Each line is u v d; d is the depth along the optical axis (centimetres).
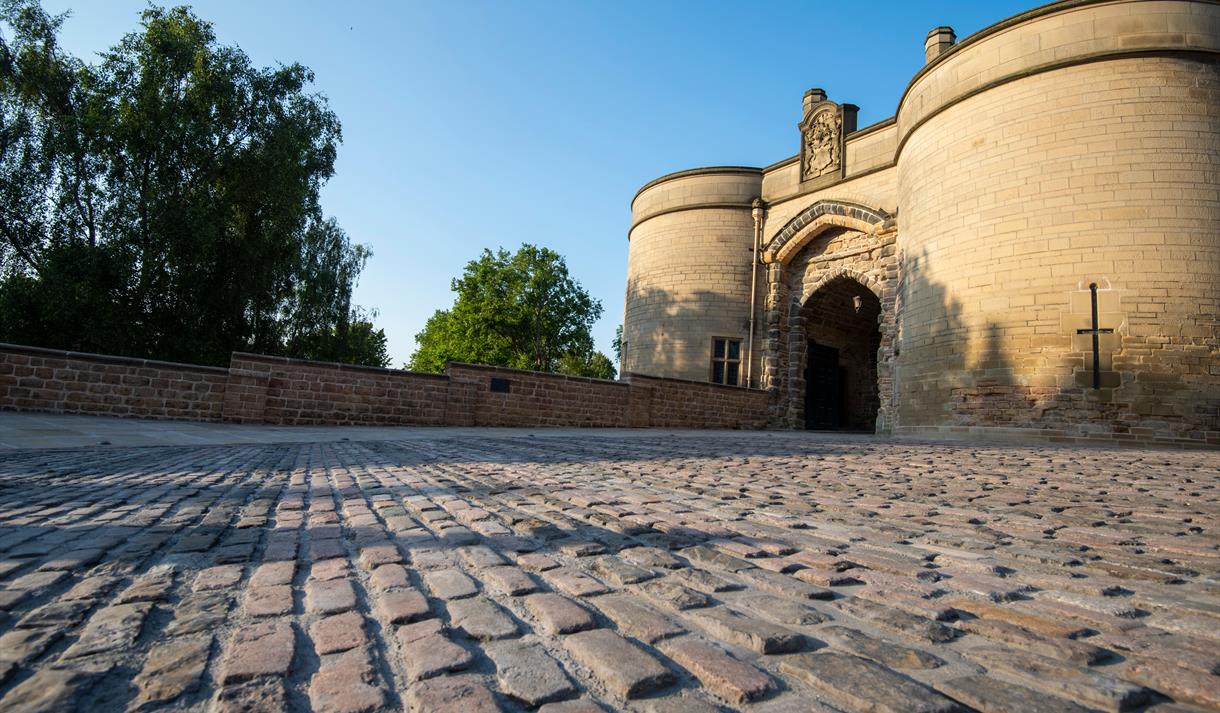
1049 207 1349
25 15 2547
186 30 2598
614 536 318
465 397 1675
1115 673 154
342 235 3800
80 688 145
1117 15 1325
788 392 2286
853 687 145
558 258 4781
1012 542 305
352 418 1545
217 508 407
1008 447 1058
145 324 2461
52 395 1295
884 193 1994
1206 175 1262
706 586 231
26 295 2322
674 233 2497
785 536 318
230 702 139
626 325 2689
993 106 1449
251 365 1453
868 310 2506
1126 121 1302
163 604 211
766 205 2370
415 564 267
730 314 2369
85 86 2478
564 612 202
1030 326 1347
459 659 165
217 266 2591
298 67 2828
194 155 2488
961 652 169
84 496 443
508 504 424
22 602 208
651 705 139
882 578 241
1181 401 1209
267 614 202
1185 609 203
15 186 2369
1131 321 1252
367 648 174
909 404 1617
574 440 1217
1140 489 507
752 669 157
